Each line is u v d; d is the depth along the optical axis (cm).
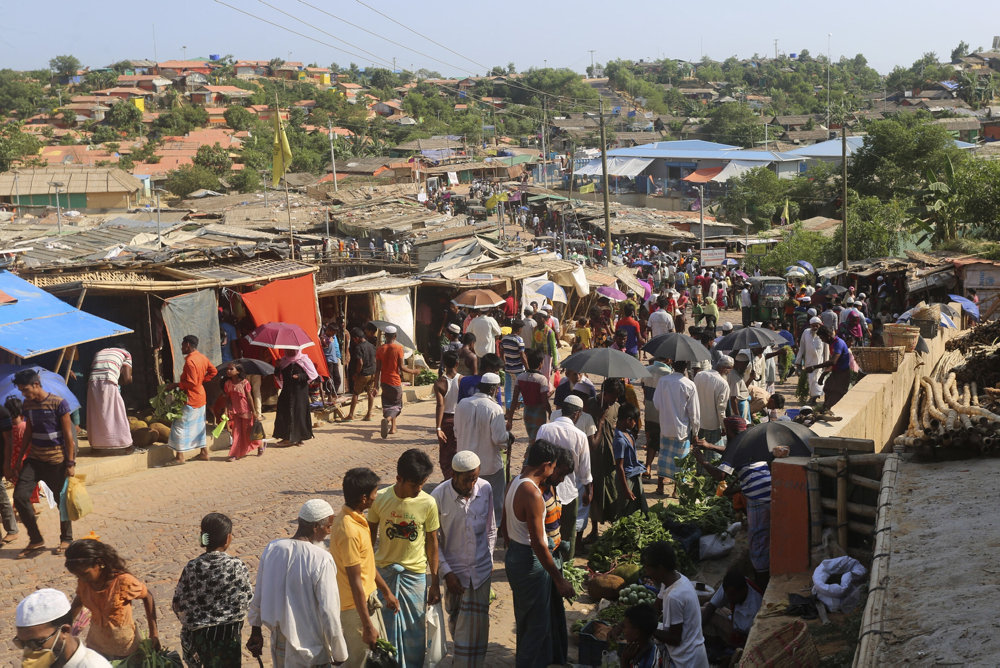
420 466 616
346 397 1797
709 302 2533
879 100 17150
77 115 15375
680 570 862
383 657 596
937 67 19950
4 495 962
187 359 1309
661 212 6981
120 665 580
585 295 2723
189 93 17012
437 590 643
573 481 836
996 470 696
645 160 8469
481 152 10969
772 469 752
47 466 923
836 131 12138
